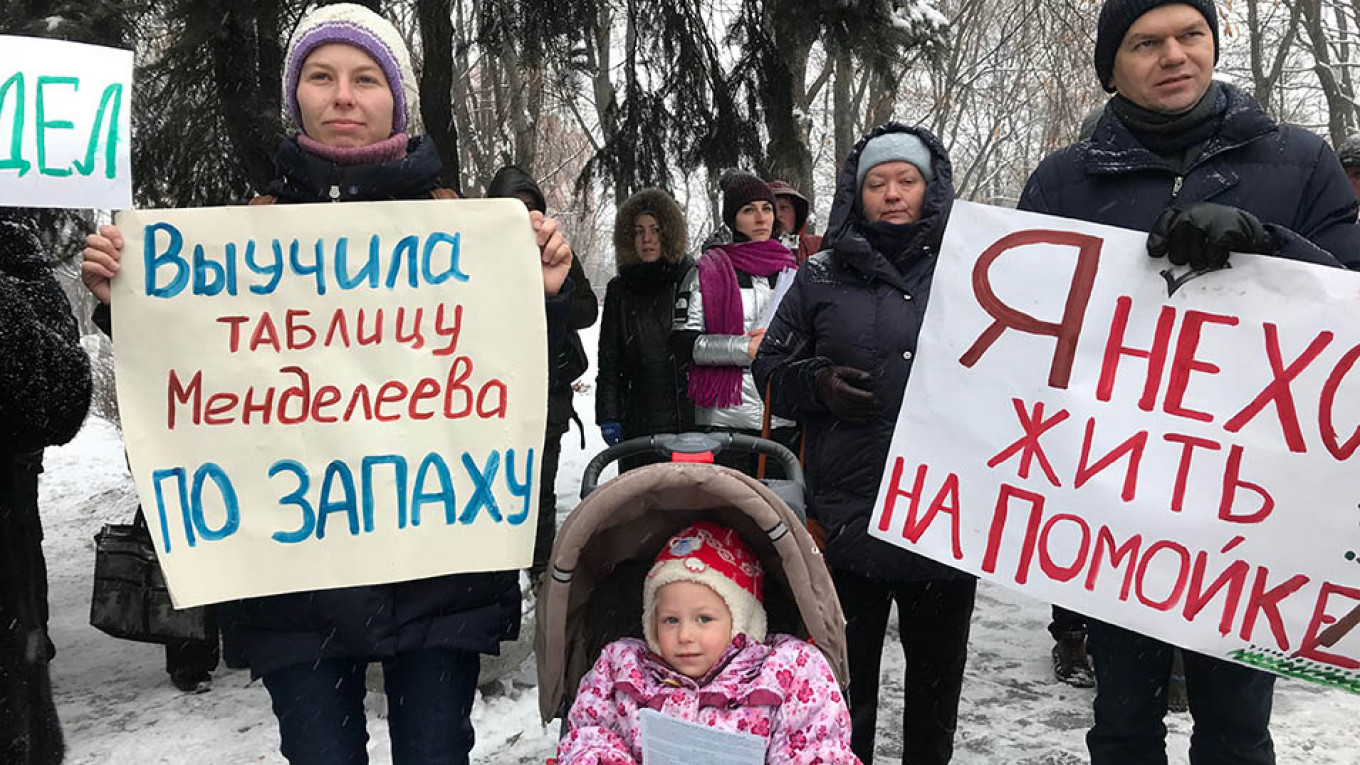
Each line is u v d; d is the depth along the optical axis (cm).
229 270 230
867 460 288
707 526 238
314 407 232
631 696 228
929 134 291
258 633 231
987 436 251
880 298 292
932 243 292
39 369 221
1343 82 2498
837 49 593
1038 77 2175
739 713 221
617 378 557
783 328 309
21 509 249
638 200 536
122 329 226
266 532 229
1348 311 223
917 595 301
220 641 525
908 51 679
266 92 512
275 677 231
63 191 213
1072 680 445
